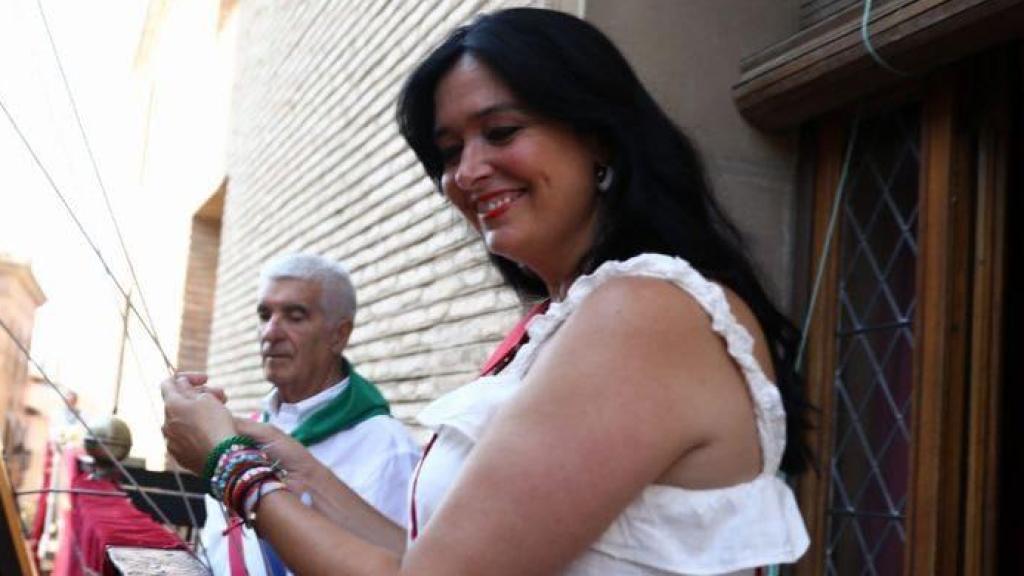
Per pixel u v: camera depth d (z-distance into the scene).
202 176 11.72
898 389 2.88
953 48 2.57
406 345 4.76
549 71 1.21
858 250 3.08
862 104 3.02
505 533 1.01
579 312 1.10
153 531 2.37
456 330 4.26
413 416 4.56
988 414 2.60
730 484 1.09
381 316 5.12
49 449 4.75
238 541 2.45
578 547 1.02
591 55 1.23
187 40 12.70
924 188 2.79
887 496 2.86
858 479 2.98
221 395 1.50
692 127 3.18
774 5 3.33
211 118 11.44
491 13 1.29
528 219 1.25
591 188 1.26
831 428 3.07
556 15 1.27
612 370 1.04
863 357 3.01
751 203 3.19
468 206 1.36
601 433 1.02
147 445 9.38
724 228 1.28
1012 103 2.63
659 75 3.17
